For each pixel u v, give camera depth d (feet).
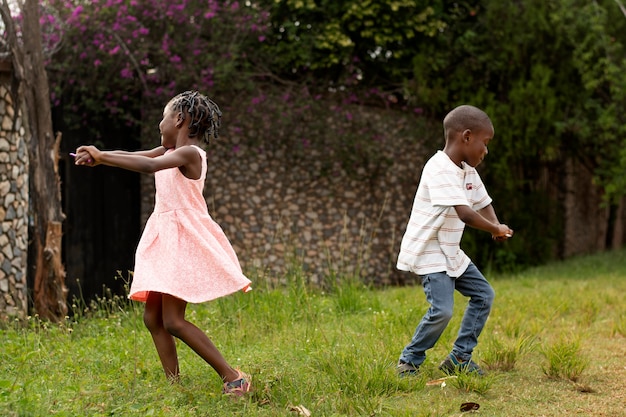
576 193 47.73
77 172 31.37
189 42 33.50
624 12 37.76
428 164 13.60
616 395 12.60
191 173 12.14
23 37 22.49
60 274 22.63
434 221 13.33
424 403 11.87
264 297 21.15
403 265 13.73
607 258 40.55
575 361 13.94
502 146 39.83
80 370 13.26
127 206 33.24
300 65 38.09
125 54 31.68
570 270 36.42
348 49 37.50
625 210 53.36
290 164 37.55
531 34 39.81
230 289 11.85
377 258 39.52
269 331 17.93
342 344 15.52
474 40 40.29
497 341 15.39
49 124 22.76
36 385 11.82
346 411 11.21
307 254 37.55
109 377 12.71
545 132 39.75
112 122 32.91
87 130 32.01
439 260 13.35
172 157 11.83
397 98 40.27
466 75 39.96
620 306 22.68
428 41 40.01
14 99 23.08
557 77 40.68
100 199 32.12
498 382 13.41
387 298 24.13
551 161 45.47
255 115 35.91
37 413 9.97
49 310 22.39
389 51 39.75
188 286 11.72
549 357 14.25
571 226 46.93
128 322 18.53
